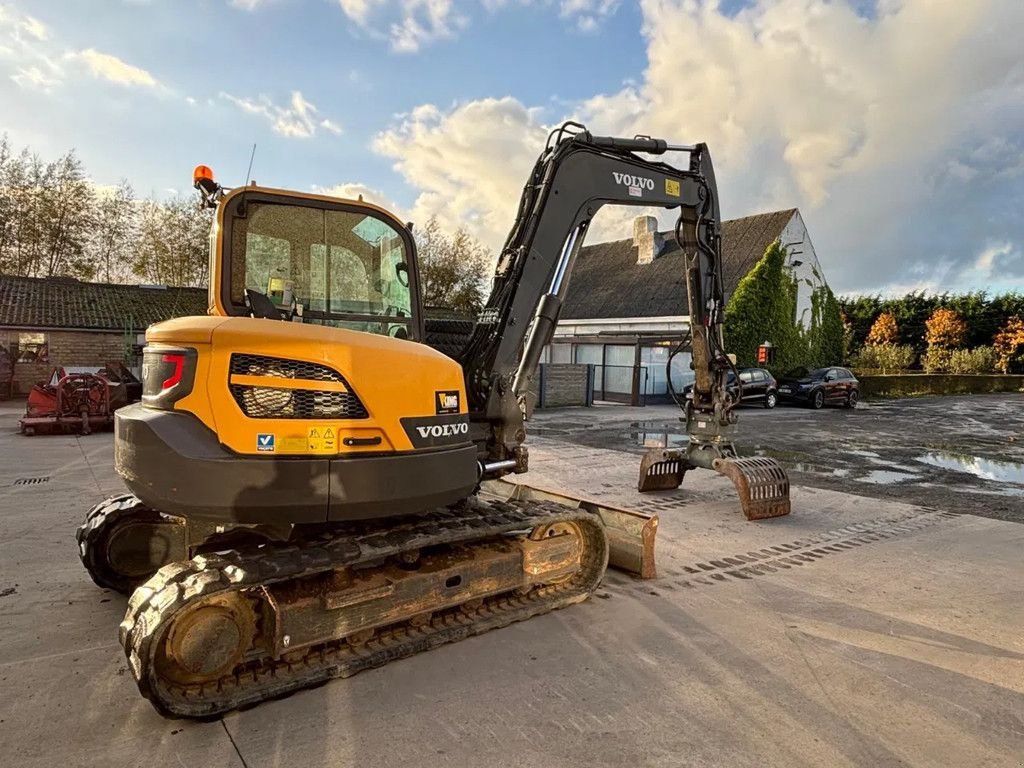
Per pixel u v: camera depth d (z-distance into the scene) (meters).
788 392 21.86
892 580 4.70
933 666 3.35
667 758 2.51
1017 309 40.69
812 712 2.88
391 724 2.72
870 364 38.75
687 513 6.66
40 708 2.81
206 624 2.73
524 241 4.82
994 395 31.17
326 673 3.00
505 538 4.02
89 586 4.27
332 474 2.91
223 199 3.40
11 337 19.86
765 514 6.45
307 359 2.93
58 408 11.51
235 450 2.79
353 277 3.72
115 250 28.52
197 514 2.76
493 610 3.81
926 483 8.58
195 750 2.52
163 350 2.94
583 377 20.06
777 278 24.28
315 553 3.01
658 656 3.41
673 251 28.42
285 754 2.50
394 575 3.30
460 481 3.43
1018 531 6.11
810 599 4.30
